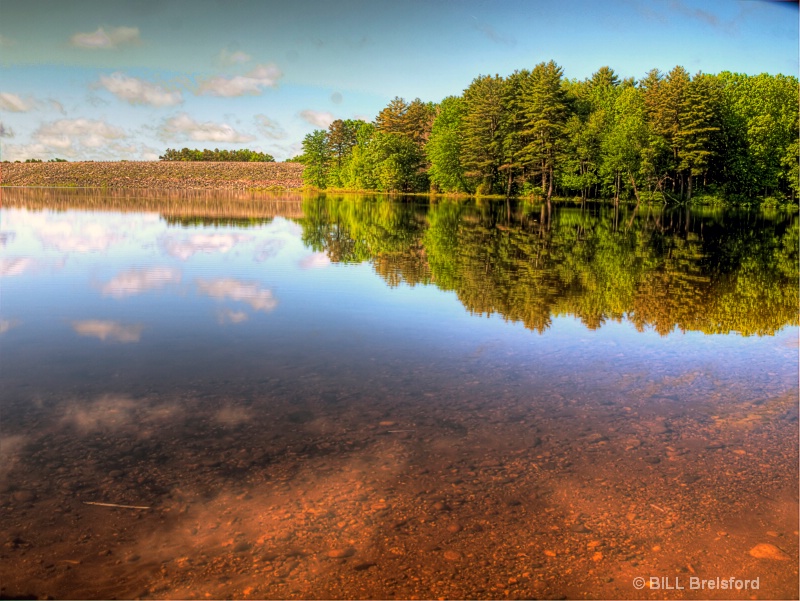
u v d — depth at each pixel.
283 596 2.32
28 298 7.28
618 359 5.38
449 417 3.96
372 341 5.71
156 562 2.50
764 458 3.51
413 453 3.45
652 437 3.76
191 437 3.58
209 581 2.39
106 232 15.72
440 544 2.64
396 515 2.85
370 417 3.93
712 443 3.69
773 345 5.98
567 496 3.05
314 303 7.35
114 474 3.14
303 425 3.78
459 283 9.06
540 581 2.44
